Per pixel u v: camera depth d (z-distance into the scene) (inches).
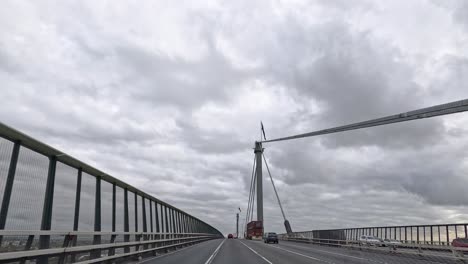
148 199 1010.1
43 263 445.1
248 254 1139.3
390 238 1595.7
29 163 441.1
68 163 532.1
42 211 466.9
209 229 3558.1
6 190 397.1
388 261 996.6
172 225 1450.5
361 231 1841.8
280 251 1344.7
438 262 997.2
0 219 386.9
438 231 1320.1
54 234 424.2
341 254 1239.5
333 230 2015.3
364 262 938.7
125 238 730.8
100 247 563.8
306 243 2381.9
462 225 1215.6
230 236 4690.0
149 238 960.3
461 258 1001.5
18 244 414.3
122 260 725.9
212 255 1051.3
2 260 373.4
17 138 412.8
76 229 546.0
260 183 5118.1
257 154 5310.0
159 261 805.9
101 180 650.2
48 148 461.1
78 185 559.5
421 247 1169.4
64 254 474.6
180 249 1360.7
